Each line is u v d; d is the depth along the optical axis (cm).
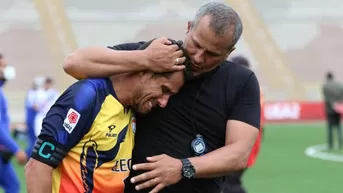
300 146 5944
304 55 11575
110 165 1257
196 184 1345
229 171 1277
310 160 5022
